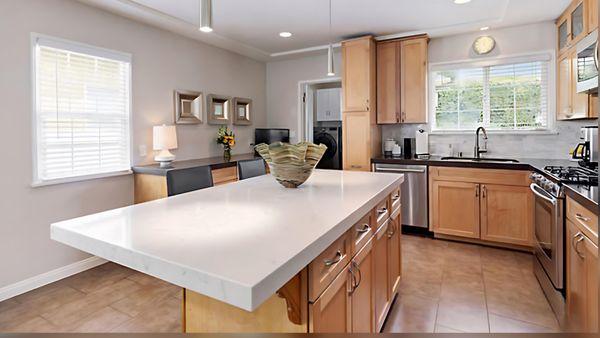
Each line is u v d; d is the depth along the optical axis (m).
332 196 1.86
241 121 5.03
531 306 2.38
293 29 3.99
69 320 2.27
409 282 2.79
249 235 1.20
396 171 4.02
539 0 3.10
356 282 1.59
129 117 3.48
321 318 1.22
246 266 0.93
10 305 2.48
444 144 4.31
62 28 2.91
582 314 1.81
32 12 2.72
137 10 3.24
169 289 2.73
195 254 1.02
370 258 1.84
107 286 2.79
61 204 2.96
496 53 3.96
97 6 3.13
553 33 3.68
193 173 2.35
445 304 2.42
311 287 1.16
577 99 3.06
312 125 5.66
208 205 1.67
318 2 3.22
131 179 3.54
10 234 2.64
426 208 3.89
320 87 5.93
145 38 3.64
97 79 3.21
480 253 3.43
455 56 4.18
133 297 2.60
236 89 4.99
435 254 3.41
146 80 3.67
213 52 4.56
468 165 3.62
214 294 0.88
